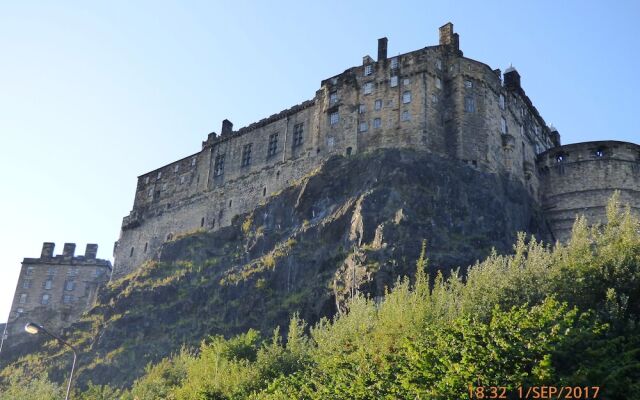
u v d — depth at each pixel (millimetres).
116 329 79500
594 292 31578
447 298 34562
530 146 88562
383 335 33312
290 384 35875
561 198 83438
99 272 139375
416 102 79375
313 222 75812
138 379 67375
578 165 83875
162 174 109062
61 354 81625
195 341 70875
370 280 60719
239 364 43875
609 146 83375
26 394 61812
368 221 68375
